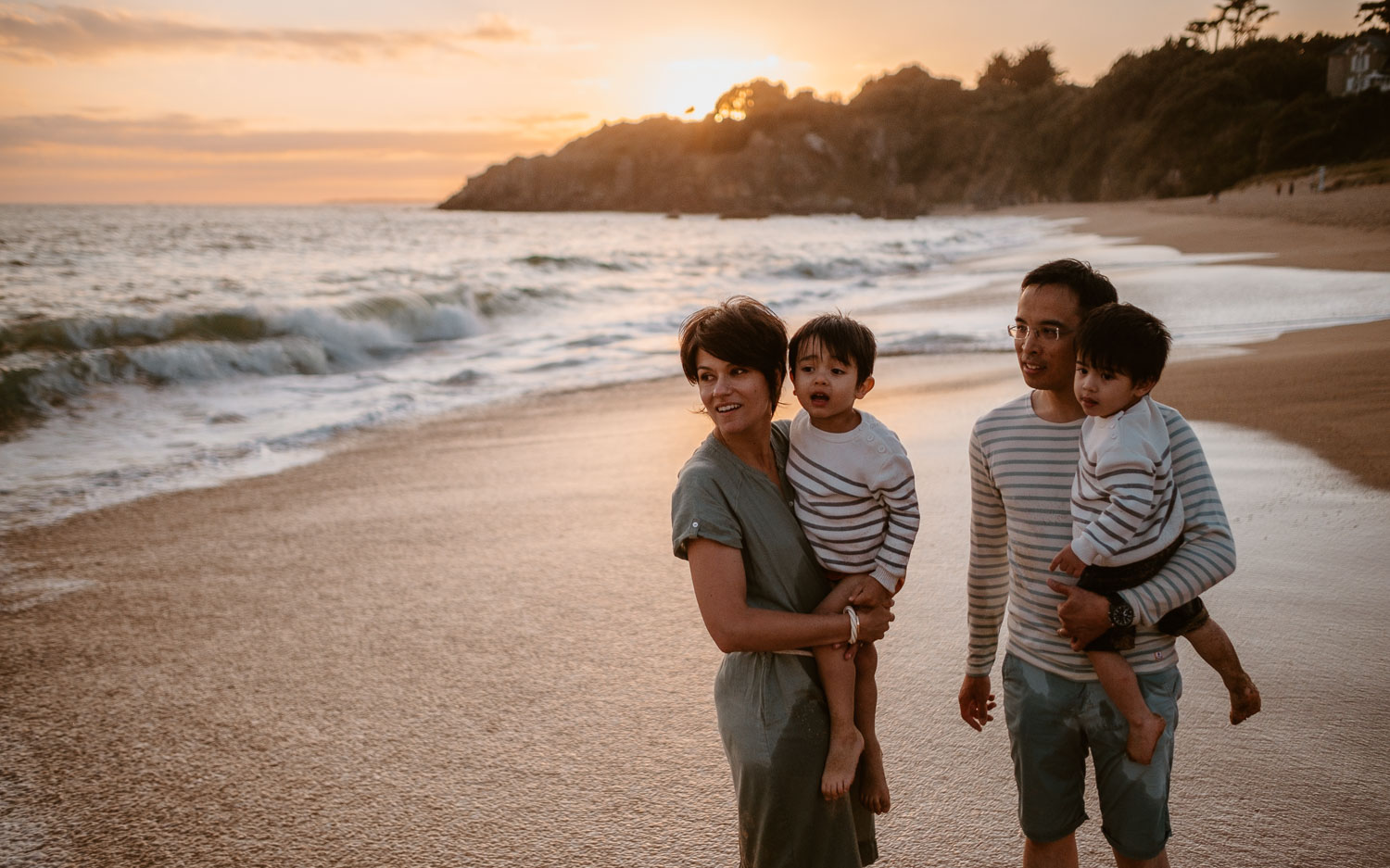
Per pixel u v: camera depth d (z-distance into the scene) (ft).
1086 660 6.15
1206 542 5.71
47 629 14.28
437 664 12.73
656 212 533.55
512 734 10.89
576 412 29.12
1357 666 10.86
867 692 6.36
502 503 19.98
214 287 62.54
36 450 25.53
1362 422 20.62
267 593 15.49
